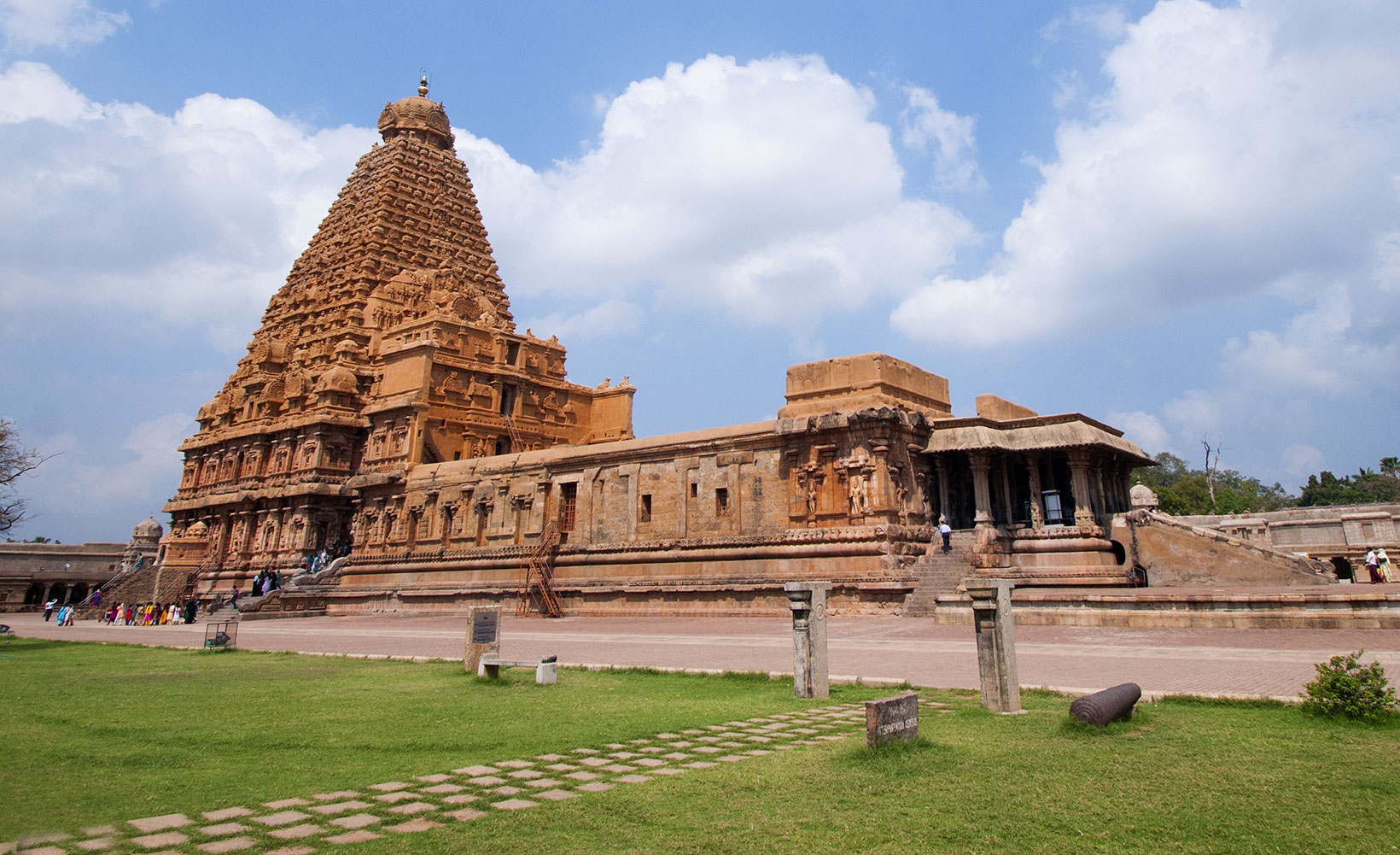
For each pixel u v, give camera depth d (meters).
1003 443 41.38
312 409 73.50
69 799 9.73
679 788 9.88
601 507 50.28
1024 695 15.77
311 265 88.12
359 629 42.50
